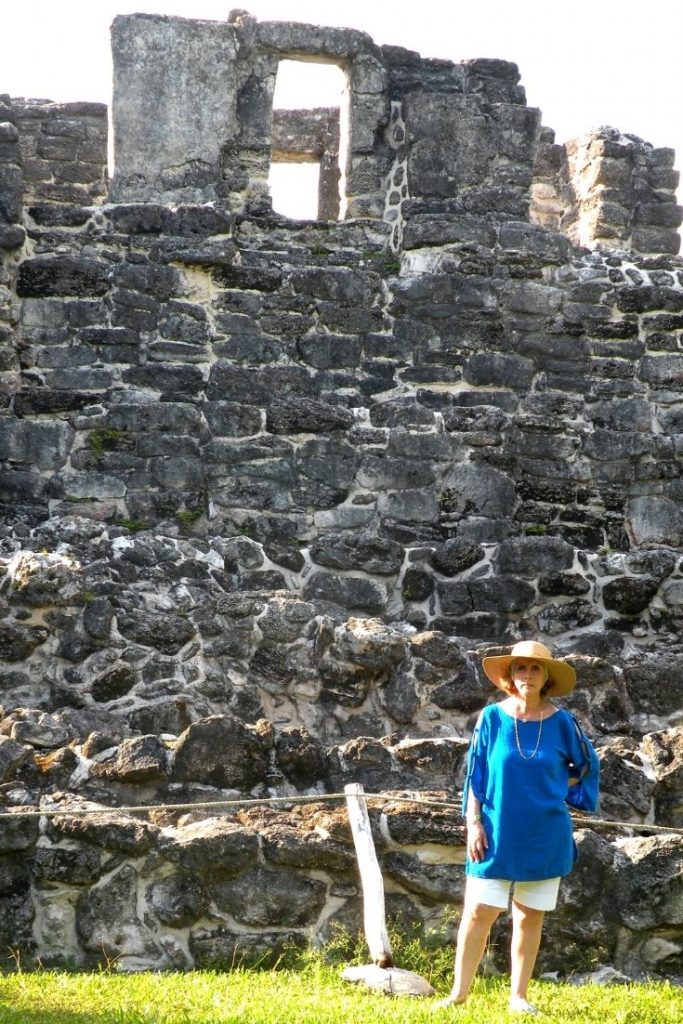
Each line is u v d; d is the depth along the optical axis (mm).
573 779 7117
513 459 15336
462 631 13281
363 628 10836
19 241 15617
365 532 15055
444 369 16953
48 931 7668
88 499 14969
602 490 16531
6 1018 6430
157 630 10805
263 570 13141
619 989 7520
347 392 16641
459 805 8180
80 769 8484
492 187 18031
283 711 10836
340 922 7914
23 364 15758
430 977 7660
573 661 10727
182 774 8555
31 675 10688
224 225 16453
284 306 16547
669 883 8148
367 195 18609
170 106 17828
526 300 17250
